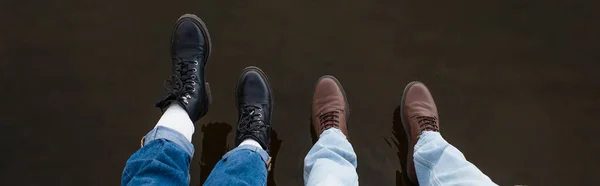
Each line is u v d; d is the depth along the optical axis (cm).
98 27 129
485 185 90
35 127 120
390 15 135
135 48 128
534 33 135
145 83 126
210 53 127
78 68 125
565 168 124
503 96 129
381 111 127
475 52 133
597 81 130
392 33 133
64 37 127
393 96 128
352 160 109
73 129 121
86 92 124
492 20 135
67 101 123
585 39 134
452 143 125
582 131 127
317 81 128
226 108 125
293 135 124
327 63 129
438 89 129
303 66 129
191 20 127
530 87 130
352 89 128
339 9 134
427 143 112
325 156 106
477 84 130
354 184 100
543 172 124
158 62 128
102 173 119
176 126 99
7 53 125
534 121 128
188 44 123
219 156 121
